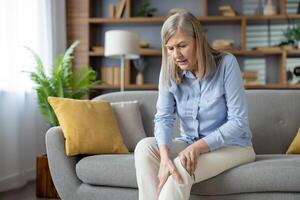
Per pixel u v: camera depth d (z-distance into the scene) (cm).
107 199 192
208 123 173
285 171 167
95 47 446
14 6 329
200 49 164
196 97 174
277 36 449
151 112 251
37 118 370
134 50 379
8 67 320
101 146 211
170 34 161
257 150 231
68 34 442
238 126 163
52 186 276
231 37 456
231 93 167
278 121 235
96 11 468
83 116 215
